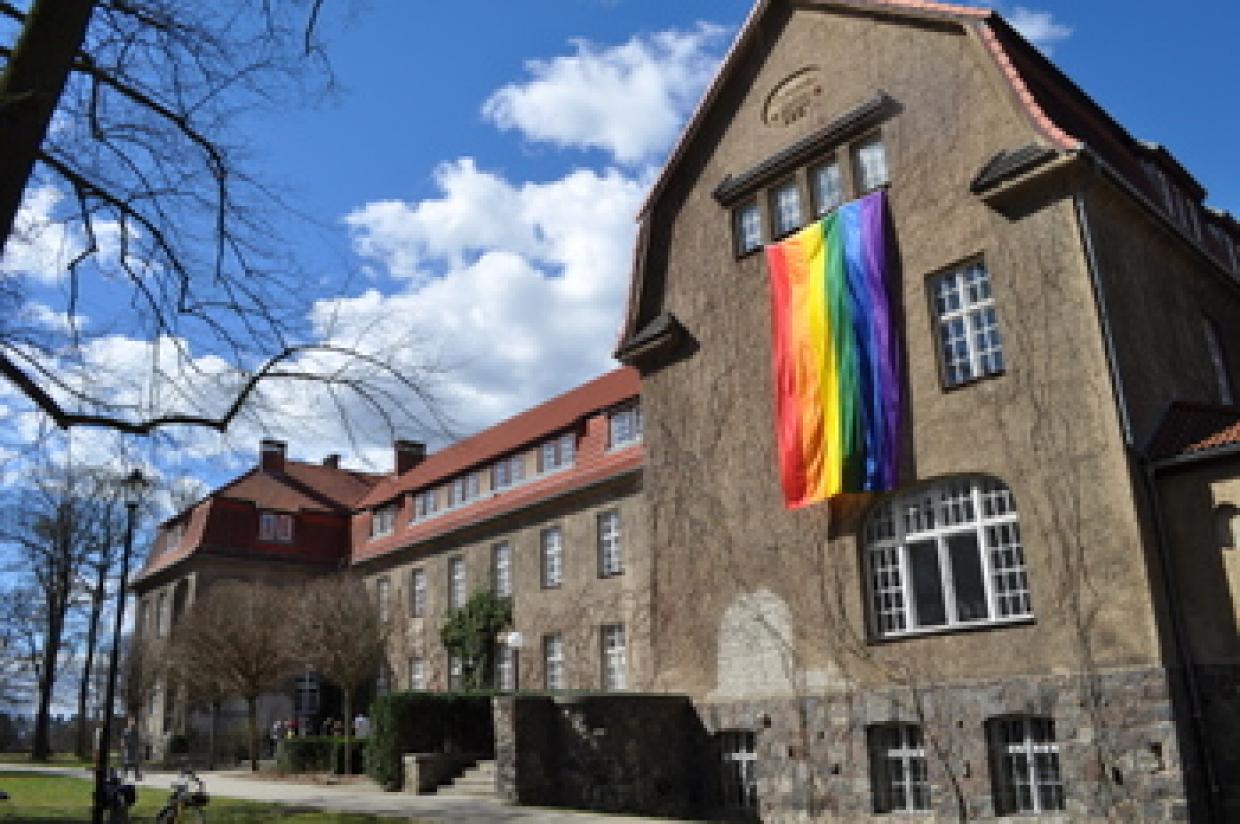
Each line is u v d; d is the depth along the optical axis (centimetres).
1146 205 1708
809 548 1862
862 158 1948
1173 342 1734
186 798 1489
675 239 2292
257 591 3612
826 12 2064
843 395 1817
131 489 1152
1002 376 1642
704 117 2275
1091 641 1467
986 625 1589
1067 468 1539
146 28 898
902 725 1688
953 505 1698
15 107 712
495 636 3300
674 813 1925
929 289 1781
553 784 1916
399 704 2316
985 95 1755
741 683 1930
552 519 3181
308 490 4822
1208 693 1411
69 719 6162
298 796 2089
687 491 2122
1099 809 1413
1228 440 1451
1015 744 1550
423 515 4000
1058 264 1606
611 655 2869
